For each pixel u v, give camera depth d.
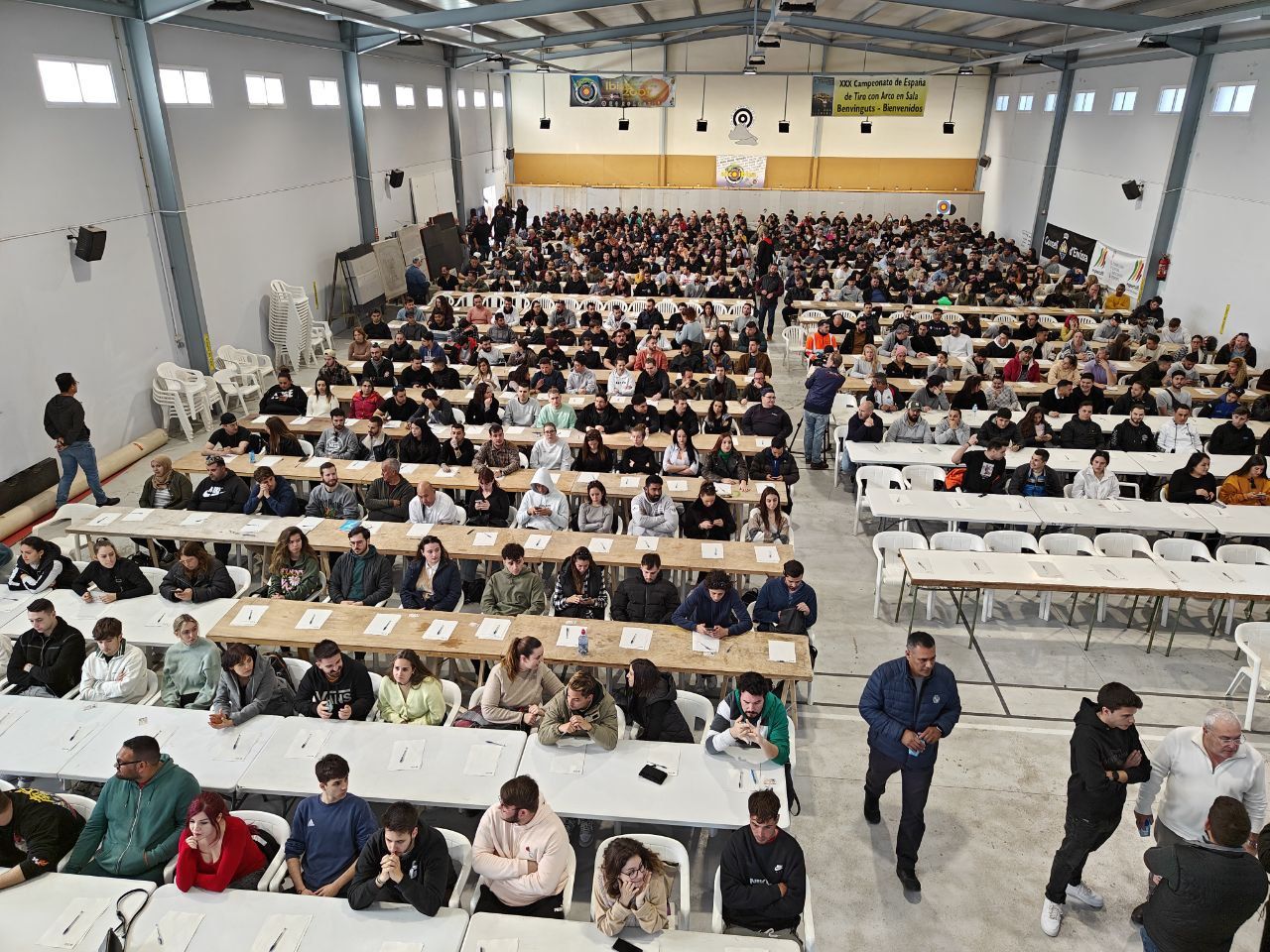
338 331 17.98
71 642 5.96
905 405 11.48
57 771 4.85
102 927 3.88
